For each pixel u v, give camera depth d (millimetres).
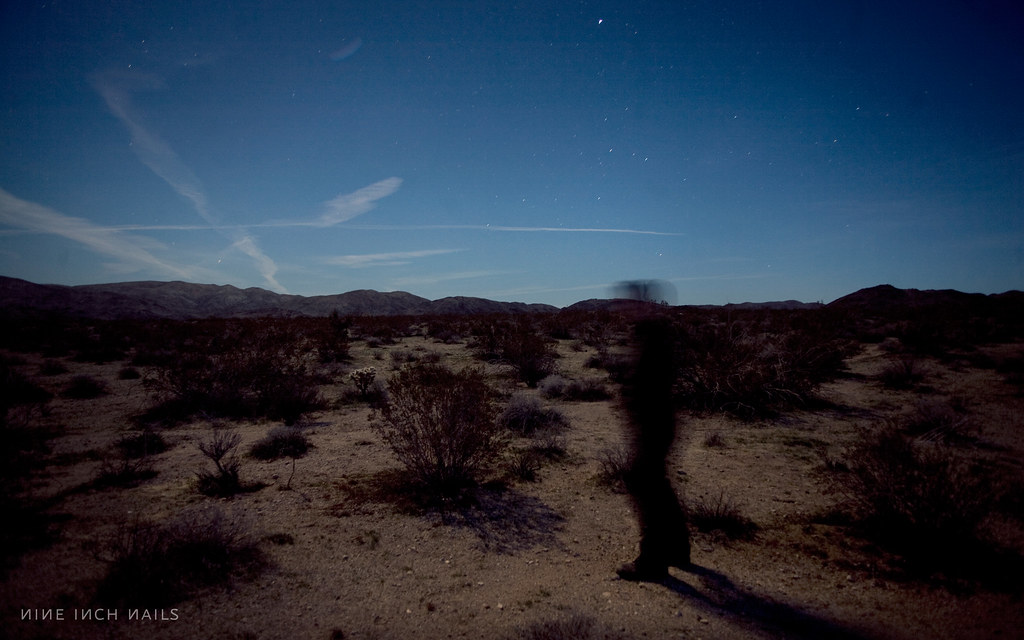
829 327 23984
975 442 8195
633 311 4305
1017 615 3705
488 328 23344
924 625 3637
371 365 19688
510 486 6855
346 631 3717
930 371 15523
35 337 29594
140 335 30375
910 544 4809
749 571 4516
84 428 10078
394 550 5062
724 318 26875
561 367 18031
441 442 6773
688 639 3525
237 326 37156
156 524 5293
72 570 4375
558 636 3469
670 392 4316
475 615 3938
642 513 4473
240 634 3643
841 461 7438
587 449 8516
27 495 6109
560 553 5027
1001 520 5250
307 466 7621
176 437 9398
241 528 5336
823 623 3689
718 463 7660
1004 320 31250
